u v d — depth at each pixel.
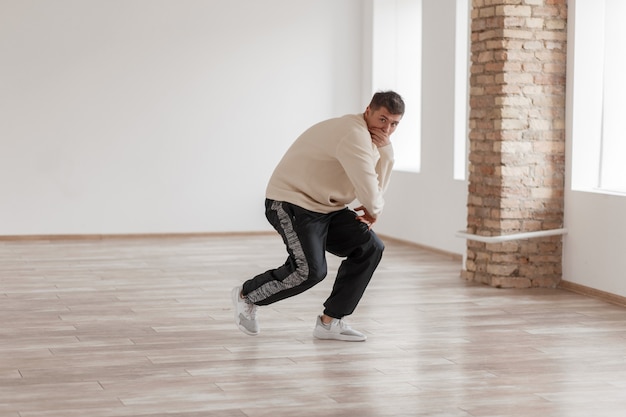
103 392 4.17
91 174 10.07
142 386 4.27
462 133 8.72
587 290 6.81
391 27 10.45
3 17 9.74
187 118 10.29
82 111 10.01
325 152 4.77
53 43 9.89
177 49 10.22
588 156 7.05
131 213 10.20
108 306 6.22
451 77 8.77
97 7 9.98
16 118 9.84
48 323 5.66
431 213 9.17
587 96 7.01
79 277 7.43
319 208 4.84
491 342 5.24
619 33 6.96
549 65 7.03
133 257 8.62
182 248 9.32
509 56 6.95
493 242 7.04
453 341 5.26
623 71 6.96
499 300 6.55
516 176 7.03
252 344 5.13
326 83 10.65
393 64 10.48
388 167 4.92
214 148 10.38
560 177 7.12
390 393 4.20
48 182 9.97
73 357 4.82
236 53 10.38
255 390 4.23
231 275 7.61
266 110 10.50
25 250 9.05
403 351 5.00
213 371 4.55
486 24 7.09
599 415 3.90
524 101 7.01
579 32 6.97
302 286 4.95
